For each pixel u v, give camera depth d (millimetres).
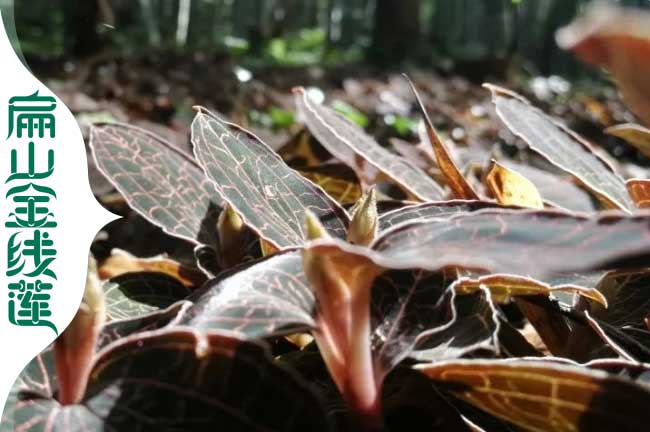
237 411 107
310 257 109
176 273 201
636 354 149
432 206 161
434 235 106
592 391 110
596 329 140
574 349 159
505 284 145
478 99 1188
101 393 112
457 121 818
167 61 1330
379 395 118
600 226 101
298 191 165
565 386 111
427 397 129
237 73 1033
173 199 182
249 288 123
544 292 150
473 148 402
